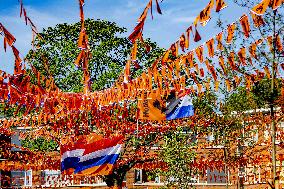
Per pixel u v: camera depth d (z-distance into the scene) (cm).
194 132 2283
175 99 1272
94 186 3103
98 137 1103
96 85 2509
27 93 923
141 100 1233
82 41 827
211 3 596
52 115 1455
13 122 1633
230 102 2091
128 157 2234
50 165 2223
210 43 689
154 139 2281
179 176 2319
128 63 841
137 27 663
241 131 2256
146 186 3391
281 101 1440
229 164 2364
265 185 2527
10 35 719
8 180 2859
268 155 2277
